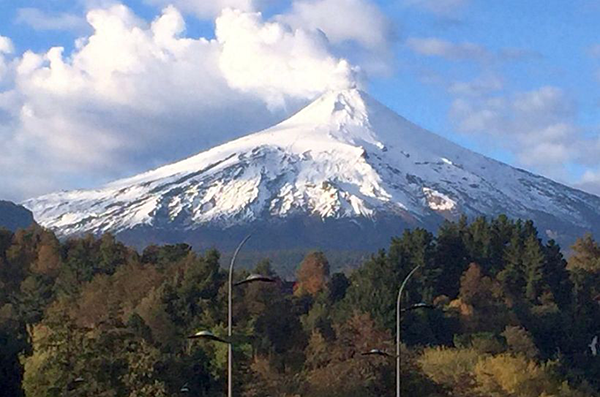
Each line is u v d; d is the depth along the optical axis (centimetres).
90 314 10275
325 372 8344
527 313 12788
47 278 13338
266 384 8025
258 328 10250
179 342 9362
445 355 9744
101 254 13988
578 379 11169
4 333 8338
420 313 11719
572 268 15738
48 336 7188
